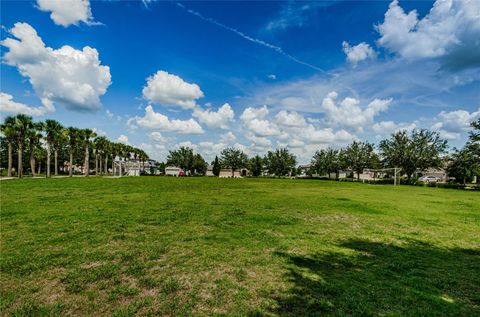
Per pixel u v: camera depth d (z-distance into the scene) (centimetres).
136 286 473
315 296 438
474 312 396
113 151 7969
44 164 8519
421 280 510
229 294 443
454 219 1196
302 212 1303
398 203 1770
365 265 590
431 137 5281
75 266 562
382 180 5875
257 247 710
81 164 9325
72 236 794
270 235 838
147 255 635
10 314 381
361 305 408
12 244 710
